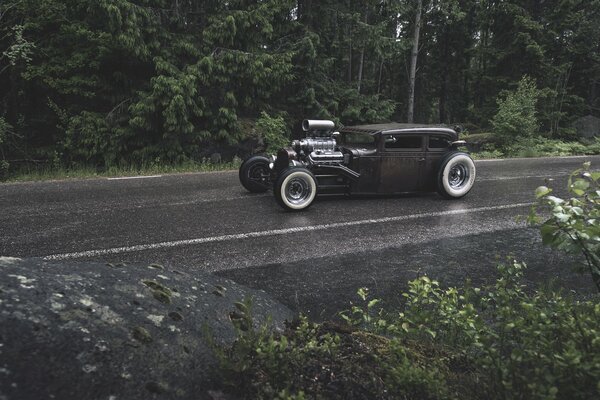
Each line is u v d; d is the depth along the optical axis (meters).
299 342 2.10
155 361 1.66
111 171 10.69
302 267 3.86
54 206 6.26
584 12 20.84
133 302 1.96
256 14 12.23
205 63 11.47
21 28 10.35
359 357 2.01
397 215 5.94
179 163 11.95
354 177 6.70
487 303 2.52
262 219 5.61
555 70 19.70
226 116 12.18
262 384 1.69
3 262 1.98
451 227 5.32
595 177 2.03
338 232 5.03
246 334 1.96
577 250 1.97
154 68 12.29
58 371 1.43
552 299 2.39
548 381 1.53
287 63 13.08
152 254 4.12
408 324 2.32
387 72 28.41
